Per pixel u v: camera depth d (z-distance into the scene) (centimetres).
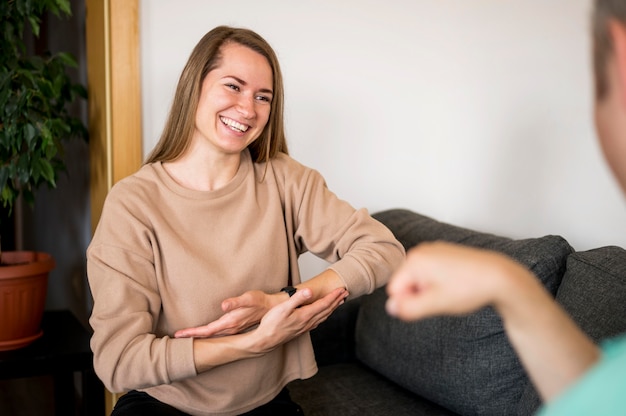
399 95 249
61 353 209
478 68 233
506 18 219
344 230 162
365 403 184
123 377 135
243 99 150
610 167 28
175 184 153
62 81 222
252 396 150
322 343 216
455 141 246
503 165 224
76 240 279
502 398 162
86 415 215
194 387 146
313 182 169
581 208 195
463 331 170
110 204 148
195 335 136
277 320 136
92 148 238
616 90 27
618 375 25
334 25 235
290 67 231
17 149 213
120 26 203
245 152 164
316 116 237
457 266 31
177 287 146
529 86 211
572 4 193
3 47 209
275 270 154
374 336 203
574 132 195
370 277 151
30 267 212
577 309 149
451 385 171
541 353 36
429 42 250
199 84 151
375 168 249
